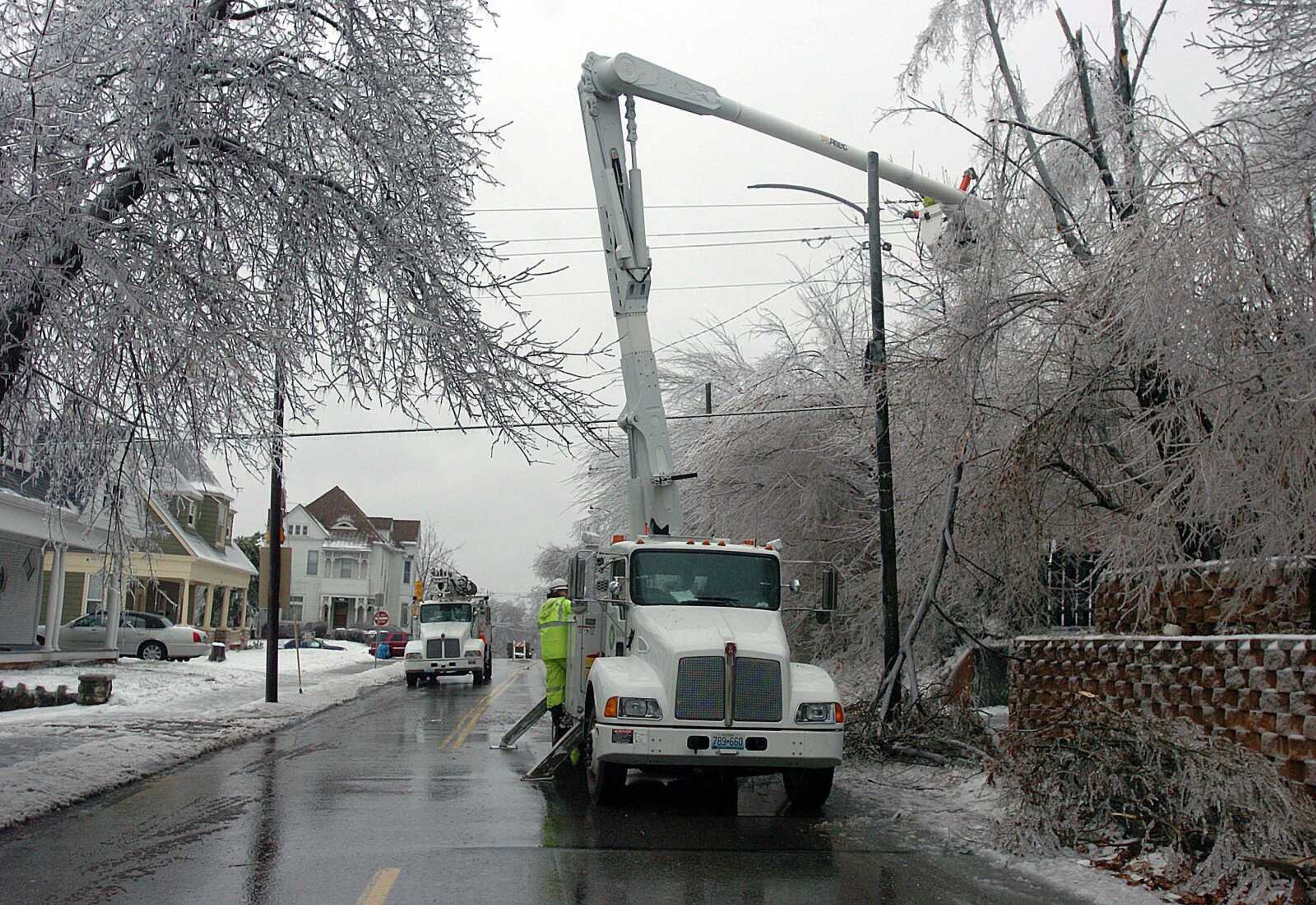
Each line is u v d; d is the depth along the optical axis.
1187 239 10.30
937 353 15.04
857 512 23.23
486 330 10.73
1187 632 11.06
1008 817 9.27
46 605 37.88
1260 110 11.40
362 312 10.66
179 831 9.26
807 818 10.29
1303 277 10.08
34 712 19.23
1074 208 14.38
